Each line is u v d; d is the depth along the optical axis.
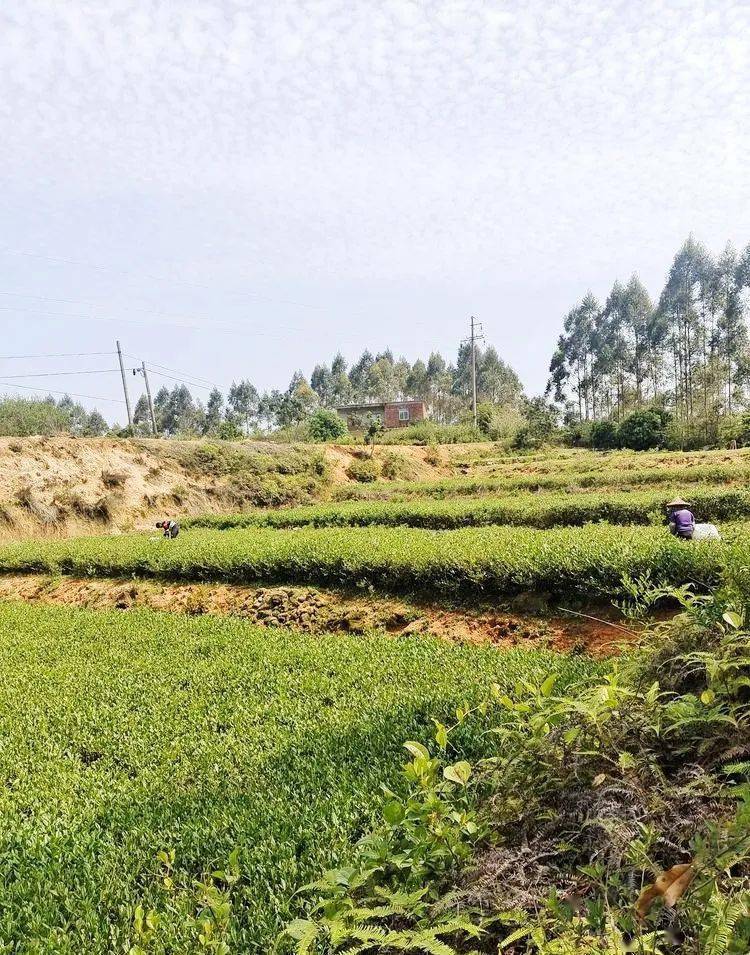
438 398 95.25
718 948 1.93
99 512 25.67
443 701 5.87
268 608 11.38
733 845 2.18
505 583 9.59
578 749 3.37
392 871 3.15
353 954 2.74
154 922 3.14
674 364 69.81
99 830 4.33
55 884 3.74
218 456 32.44
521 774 3.43
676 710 3.43
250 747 5.50
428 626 9.52
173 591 13.27
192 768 5.23
